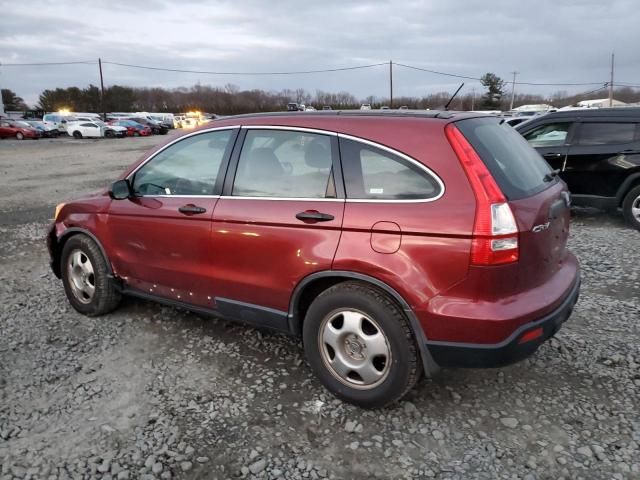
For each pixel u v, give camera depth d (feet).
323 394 10.62
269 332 13.51
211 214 11.30
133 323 14.16
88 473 8.45
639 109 23.81
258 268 10.73
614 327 13.37
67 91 303.68
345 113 10.37
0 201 36.76
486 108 243.40
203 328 13.79
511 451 8.84
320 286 10.41
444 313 8.70
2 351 12.59
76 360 12.16
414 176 9.10
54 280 18.08
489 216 8.39
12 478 8.33
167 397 10.59
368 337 9.55
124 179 13.21
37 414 10.02
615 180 23.90
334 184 9.82
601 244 21.38
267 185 10.75
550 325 9.11
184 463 8.66
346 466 8.59
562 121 25.18
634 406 10.02
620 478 8.18
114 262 13.67
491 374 11.25
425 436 9.28
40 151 91.25
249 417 9.90
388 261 9.03
